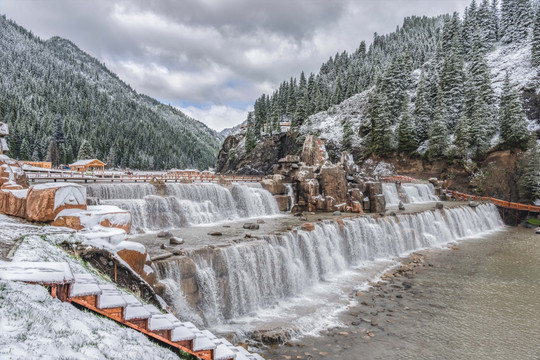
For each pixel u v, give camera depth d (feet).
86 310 27.43
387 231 128.77
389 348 59.57
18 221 59.67
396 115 326.85
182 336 32.60
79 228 57.47
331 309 76.18
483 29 386.11
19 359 17.29
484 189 226.79
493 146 230.27
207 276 70.28
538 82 256.93
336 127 357.00
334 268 104.22
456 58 293.02
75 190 63.36
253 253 80.64
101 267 43.39
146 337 29.91
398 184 209.15
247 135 414.00
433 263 114.62
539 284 93.25
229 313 72.49
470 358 57.00
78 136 519.19
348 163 198.59
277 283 85.20
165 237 94.22
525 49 308.40
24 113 515.91
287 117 520.42
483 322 70.03
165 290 59.82
